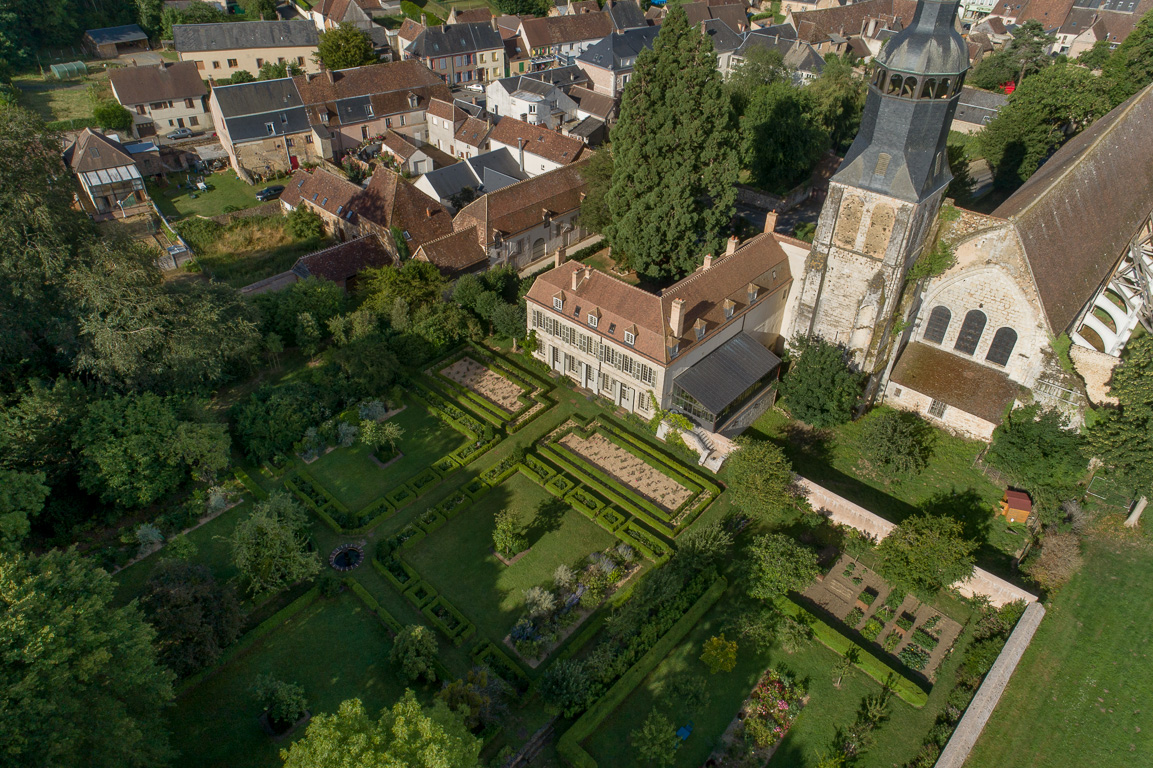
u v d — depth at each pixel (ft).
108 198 349.41
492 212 295.28
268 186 374.84
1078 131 360.28
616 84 494.18
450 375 248.32
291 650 160.04
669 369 208.03
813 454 216.95
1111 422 183.11
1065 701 155.74
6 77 493.77
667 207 255.50
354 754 103.76
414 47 512.63
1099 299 250.98
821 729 149.18
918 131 182.80
